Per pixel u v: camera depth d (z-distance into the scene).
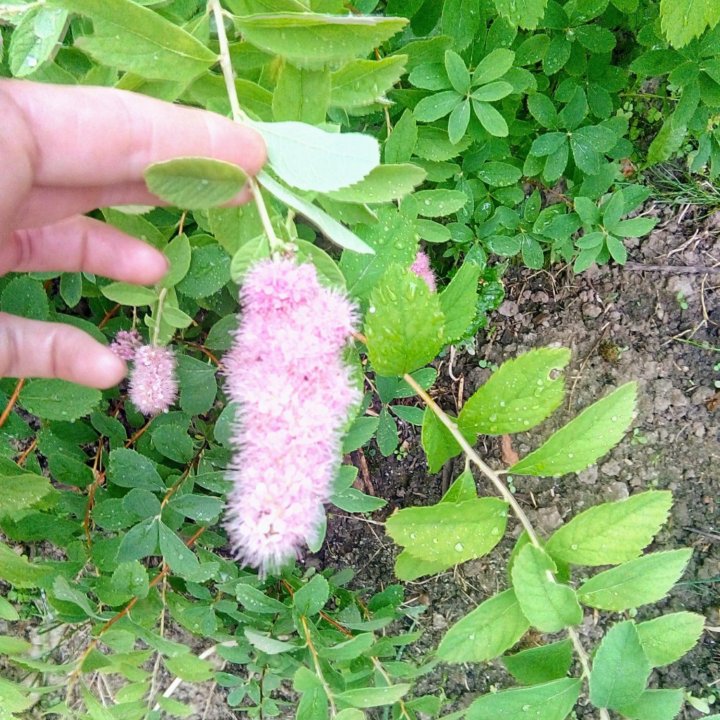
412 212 0.36
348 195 0.25
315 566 0.51
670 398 0.48
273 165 0.24
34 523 0.35
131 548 0.34
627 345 0.48
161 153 0.24
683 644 0.24
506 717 0.24
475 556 0.26
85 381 0.30
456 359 0.50
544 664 0.25
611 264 0.48
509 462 0.49
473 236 0.44
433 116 0.36
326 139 0.23
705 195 0.47
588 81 0.41
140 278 0.31
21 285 0.32
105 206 0.29
